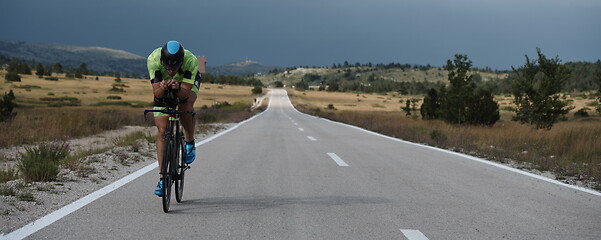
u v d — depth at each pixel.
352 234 4.12
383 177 7.59
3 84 126.25
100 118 21.58
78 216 4.52
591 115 59.81
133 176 7.04
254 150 11.70
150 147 11.91
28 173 6.42
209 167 8.38
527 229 4.43
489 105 27.77
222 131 19.72
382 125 23.92
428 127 22.28
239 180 6.99
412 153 11.68
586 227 4.55
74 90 125.19
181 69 5.05
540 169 9.05
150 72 5.00
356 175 7.76
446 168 8.91
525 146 14.04
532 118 22.98
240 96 149.75
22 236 3.79
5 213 4.47
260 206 5.20
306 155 10.75
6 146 12.33
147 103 95.44
